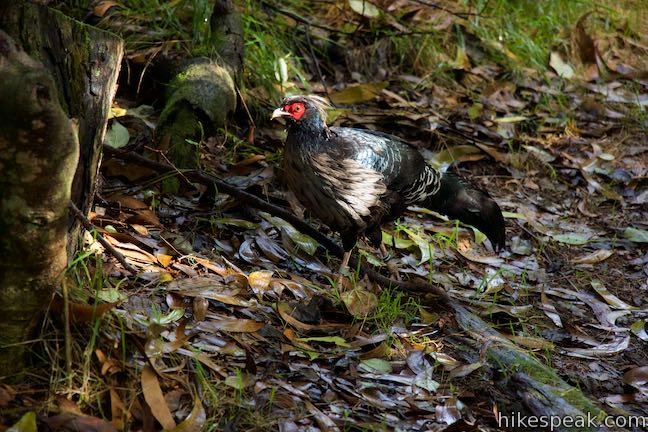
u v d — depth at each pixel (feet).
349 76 39.06
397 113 35.76
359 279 26.12
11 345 16.52
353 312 23.12
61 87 18.31
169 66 30.81
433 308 24.79
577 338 25.04
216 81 29.53
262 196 28.48
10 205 15.02
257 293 22.82
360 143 24.99
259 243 25.99
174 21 34.06
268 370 19.94
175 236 24.93
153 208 25.96
